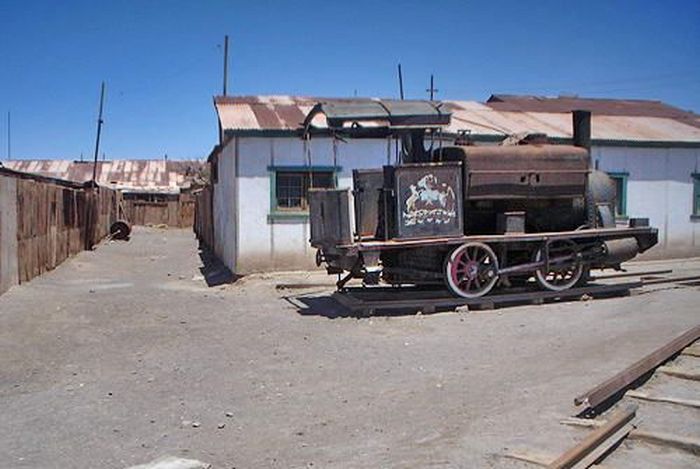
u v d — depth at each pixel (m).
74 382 7.32
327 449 5.25
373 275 10.51
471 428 5.51
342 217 10.59
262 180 15.26
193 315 11.23
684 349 7.46
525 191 11.54
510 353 8.05
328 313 10.99
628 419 5.49
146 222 45.28
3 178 12.65
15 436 5.71
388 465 4.84
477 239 11.07
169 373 7.64
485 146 11.61
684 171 19.06
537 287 12.12
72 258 20.44
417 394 6.60
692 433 5.25
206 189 27.56
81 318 10.92
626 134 18.81
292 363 7.95
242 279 14.87
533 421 5.56
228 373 7.59
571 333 8.94
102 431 5.80
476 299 11.03
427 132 13.82
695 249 19.28
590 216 12.28
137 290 14.45
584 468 4.59
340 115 10.98
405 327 9.77
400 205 10.84
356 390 6.82
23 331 9.75
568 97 25.02
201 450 5.32
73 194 21.08
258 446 5.38
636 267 16.88
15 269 13.59
